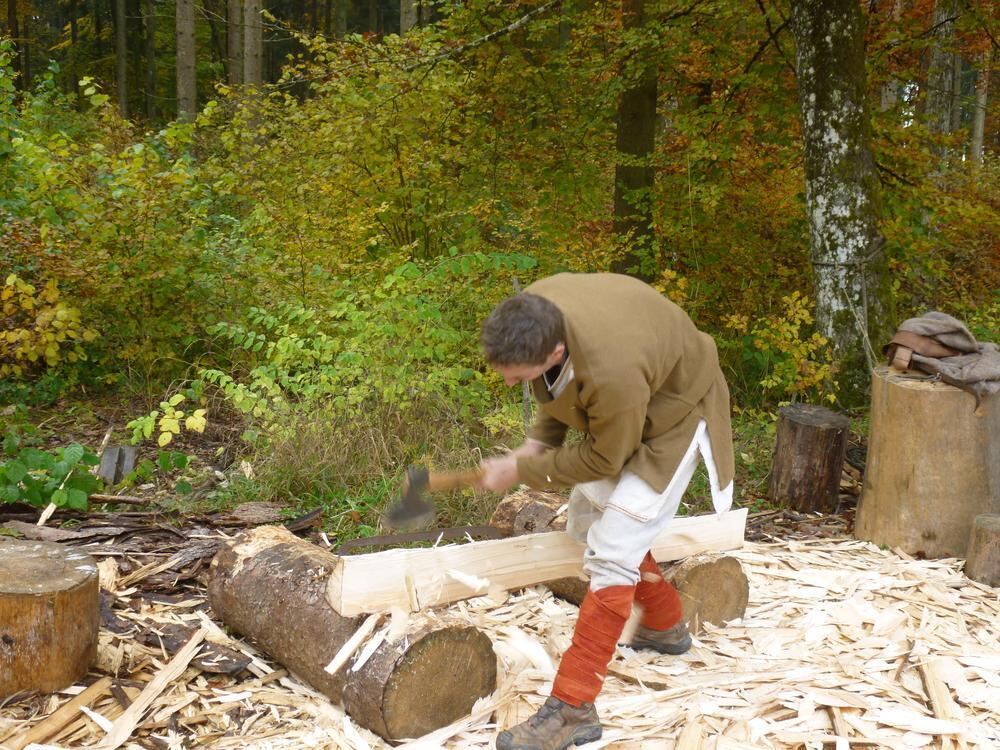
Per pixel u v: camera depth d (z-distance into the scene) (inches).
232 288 284.0
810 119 282.8
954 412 179.0
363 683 108.9
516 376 93.7
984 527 167.8
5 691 111.3
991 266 373.1
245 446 234.4
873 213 281.4
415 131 329.7
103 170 271.3
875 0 338.3
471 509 191.9
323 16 1131.9
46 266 244.1
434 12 738.2
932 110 491.5
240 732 110.3
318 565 124.3
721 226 333.1
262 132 330.6
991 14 321.7
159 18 1013.8
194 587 149.6
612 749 109.3
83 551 124.6
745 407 285.4
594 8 362.0
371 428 211.5
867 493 193.2
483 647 115.6
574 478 104.3
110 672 119.8
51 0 1146.0
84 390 271.6
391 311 224.7
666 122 461.4
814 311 292.0
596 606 106.7
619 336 95.2
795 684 125.1
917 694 125.0
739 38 340.8
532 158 348.5
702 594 140.6
